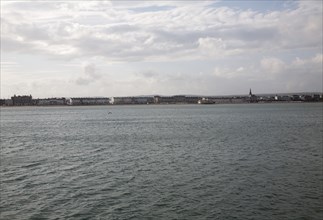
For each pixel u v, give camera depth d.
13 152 59.44
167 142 70.69
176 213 26.31
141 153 56.03
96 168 43.56
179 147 62.59
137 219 25.31
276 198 29.39
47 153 57.81
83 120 171.12
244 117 166.25
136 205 28.28
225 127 107.19
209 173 39.50
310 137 75.00
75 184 35.34
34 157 53.41
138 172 40.72
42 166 45.41
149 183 35.25
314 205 27.50
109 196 30.89
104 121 157.88
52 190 33.12
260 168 41.78
